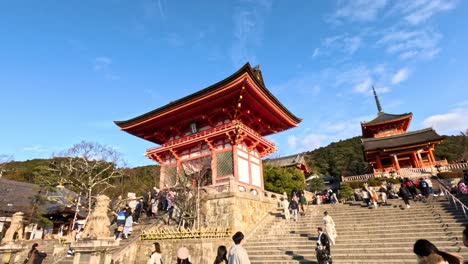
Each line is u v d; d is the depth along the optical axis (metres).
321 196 30.80
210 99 23.38
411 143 45.03
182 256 8.63
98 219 10.23
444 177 33.50
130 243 14.90
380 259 11.23
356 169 73.00
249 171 25.16
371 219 16.08
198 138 24.67
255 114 27.22
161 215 18.98
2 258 15.16
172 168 27.28
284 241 15.12
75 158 36.91
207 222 17.97
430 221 13.93
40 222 33.09
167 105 25.25
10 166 56.22
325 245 10.51
